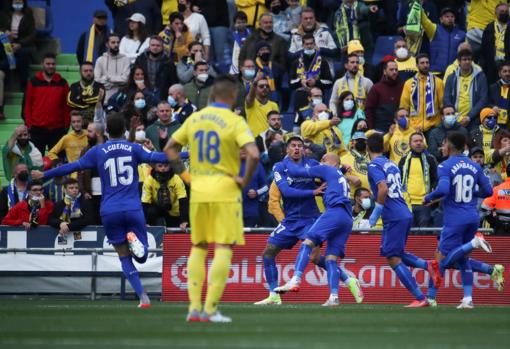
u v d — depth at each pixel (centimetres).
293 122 6781
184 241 5312
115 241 4312
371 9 7125
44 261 5488
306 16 6981
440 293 5228
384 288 5225
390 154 6044
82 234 5538
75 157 6462
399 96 6431
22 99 7556
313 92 6281
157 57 6756
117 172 4238
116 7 7569
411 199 5700
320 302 5234
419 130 5938
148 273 5400
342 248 4681
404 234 4641
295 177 4781
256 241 5262
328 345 2662
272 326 3275
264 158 5866
